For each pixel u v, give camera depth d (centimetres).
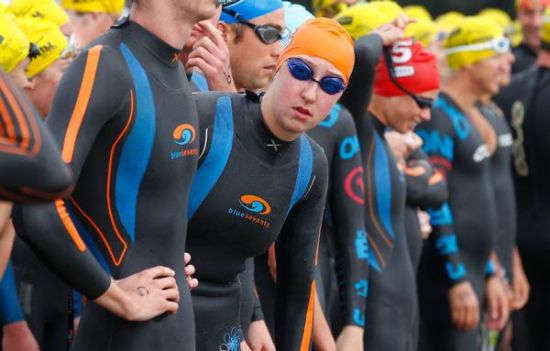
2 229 1077
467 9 3797
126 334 949
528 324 2362
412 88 1592
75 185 930
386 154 1598
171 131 956
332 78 1050
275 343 1240
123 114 925
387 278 1579
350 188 1455
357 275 1449
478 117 2094
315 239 1152
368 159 1566
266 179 1080
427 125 1991
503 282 2144
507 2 3822
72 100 899
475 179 2009
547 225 2309
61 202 895
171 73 972
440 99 2012
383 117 1608
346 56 1062
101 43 938
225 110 1075
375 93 1606
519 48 2631
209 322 1097
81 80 905
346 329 1436
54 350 1274
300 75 1045
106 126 921
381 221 1584
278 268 1171
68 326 1277
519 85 2330
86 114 895
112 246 943
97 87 903
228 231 1080
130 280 942
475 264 2008
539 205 2320
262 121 1077
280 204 1093
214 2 969
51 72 1267
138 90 934
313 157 1116
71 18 1574
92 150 925
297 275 1155
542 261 2330
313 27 1059
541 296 2350
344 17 1650
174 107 965
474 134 2014
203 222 1067
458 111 2016
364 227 1480
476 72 2038
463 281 1945
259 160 1077
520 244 2342
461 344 1959
